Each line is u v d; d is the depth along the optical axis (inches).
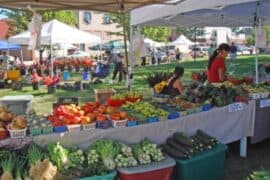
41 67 721.6
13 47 922.1
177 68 243.1
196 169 156.5
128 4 234.5
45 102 442.6
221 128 193.9
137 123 159.5
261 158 210.4
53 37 551.5
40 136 141.1
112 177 136.9
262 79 348.2
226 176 184.1
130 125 157.5
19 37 616.4
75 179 130.3
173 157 156.0
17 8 233.8
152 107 175.5
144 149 149.6
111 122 155.3
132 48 273.7
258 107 212.7
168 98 201.8
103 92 245.9
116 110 168.6
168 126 167.8
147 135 161.8
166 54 1502.2
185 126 175.0
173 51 1681.8
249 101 207.6
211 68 254.2
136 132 158.4
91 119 151.9
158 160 149.1
